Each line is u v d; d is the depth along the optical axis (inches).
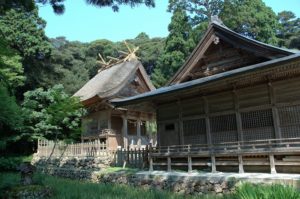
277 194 176.7
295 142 450.3
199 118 619.8
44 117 1015.6
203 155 547.5
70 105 970.7
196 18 1558.8
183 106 653.9
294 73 488.7
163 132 686.5
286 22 2000.5
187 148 590.9
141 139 1132.5
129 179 591.8
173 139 663.1
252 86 547.2
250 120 545.0
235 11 1492.4
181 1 1561.3
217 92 596.1
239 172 498.6
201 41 638.5
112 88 1065.5
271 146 500.7
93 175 693.3
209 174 498.0
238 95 566.3
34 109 1050.1
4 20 1282.0
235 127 563.5
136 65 1172.5
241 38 572.7
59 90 1083.3
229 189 430.6
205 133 607.5
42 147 1018.7
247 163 504.7
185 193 478.9
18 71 1007.0
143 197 371.2
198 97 625.9
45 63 1494.8
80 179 739.4
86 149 851.4
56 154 954.7
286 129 495.5
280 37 1881.2
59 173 853.2
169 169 600.1
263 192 179.5
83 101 1064.2
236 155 513.0
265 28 1475.1
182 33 1546.5
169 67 1577.3
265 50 546.9
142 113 1122.7
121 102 668.1
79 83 1847.9
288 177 403.5
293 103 490.3
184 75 675.4
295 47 1777.8
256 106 536.7
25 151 1151.6
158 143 689.6
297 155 462.6
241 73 462.9
